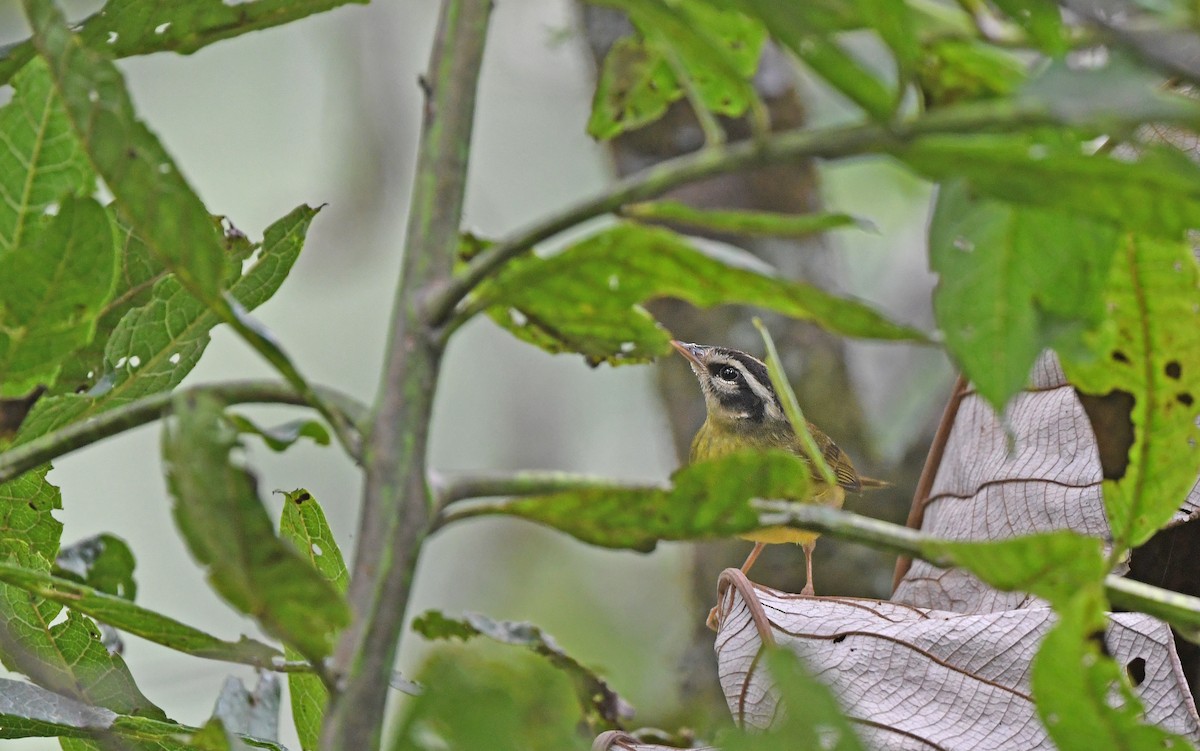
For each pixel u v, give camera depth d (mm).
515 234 3291
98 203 4043
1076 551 3480
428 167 3617
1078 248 3664
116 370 4922
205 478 3037
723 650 5816
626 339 4559
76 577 5402
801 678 3045
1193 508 6051
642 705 16625
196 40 4742
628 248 3502
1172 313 4133
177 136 19594
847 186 18922
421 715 2967
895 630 5547
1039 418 6926
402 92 19828
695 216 3461
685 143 15156
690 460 16266
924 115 2943
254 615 3146
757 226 3441
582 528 3559
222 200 19562
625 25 15250
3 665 5148
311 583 3076
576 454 21391
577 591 18984
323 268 20000
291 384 3371
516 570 19250
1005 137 3441
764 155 3033
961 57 3838
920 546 3592
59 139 4465
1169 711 5387
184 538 3090
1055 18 3223
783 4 2963
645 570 19188
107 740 4680
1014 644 5465
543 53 21641
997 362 3645
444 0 3770
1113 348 4258
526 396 21531
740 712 5590
